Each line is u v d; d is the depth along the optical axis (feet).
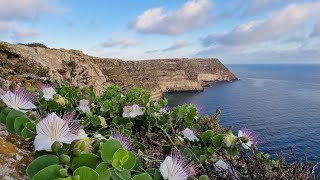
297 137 174.50
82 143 5.95
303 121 234.17
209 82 595.88
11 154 6.18
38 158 5.45
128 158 5.99
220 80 630.74
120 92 15.58
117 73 197.47
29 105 7.62
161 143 11.93
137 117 12.28
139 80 312.09
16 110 6.98
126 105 13.16
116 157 5.79
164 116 12.66
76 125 7.23
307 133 187.62
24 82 16.81
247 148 9.27
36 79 19.02
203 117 13.30
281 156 8.82
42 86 11.80
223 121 211.00
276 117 246.88
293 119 241.96
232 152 9.46
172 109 12.80
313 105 336.49
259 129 189.26
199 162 9.20
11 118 6.88
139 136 12.21
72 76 121.39
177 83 425.69
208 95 398.62
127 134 9.74
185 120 12.07
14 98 7.41
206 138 10.19
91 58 172.45
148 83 317.22
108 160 5.83
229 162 9.14
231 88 515.91
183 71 444.14
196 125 12.16
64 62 123.75
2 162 5.87
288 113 273.95
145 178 5.94
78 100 13.78
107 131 11.54
